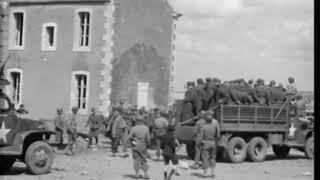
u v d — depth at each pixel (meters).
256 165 18.55
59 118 21.47
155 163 18.62
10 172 15.01
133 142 13.97
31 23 33.91
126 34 33.44
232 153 18.92
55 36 33.41
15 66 34.09
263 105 19.94
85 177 14.17
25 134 14.01
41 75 33.50
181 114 19.92
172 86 35.84
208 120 14.55
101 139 28.28
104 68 32.28
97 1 32.59
